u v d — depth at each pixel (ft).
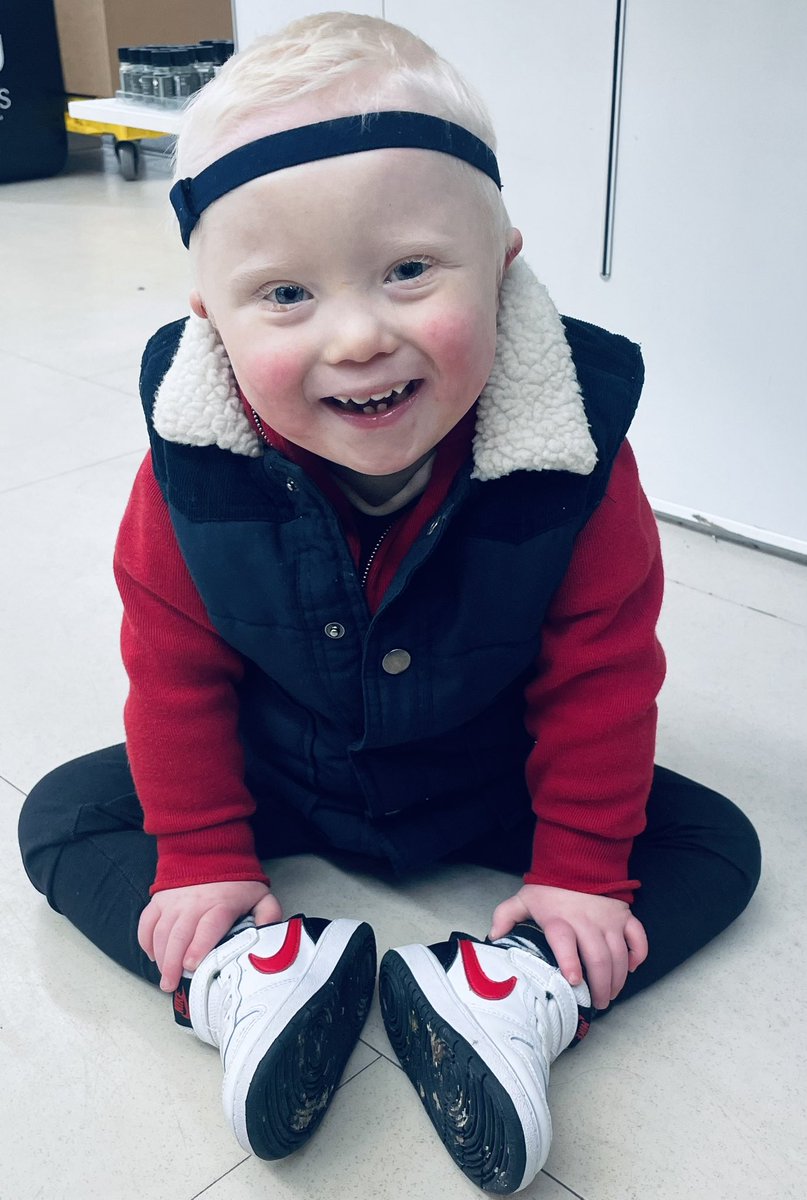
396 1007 2.43
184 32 12.78
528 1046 2.26
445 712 2.65
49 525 5.13
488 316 2.19
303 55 2.09
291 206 1.99
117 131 12.79
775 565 4.69
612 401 2.53
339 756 2.82
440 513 2.40
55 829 2.89
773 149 4.14
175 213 2.26
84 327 7.95
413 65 2.13
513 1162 2.11
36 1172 2.34
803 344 4.36
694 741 3.61
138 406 6.53
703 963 2.82
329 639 2.56
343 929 2.53
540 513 2.46
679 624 4.26
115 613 4.42
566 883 2.64
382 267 2.05
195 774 2.69
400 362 2.10
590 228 4.69
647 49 4.26
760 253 4.32
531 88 4.61
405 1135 2.40
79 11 12.46
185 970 2.55
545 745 2.70
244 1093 2.19
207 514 2.51
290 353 2.09
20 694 3.92
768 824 3.26
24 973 2.84
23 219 11.23
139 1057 2.60
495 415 2.39
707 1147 2.35
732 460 4.73
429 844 2.86
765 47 4.02
